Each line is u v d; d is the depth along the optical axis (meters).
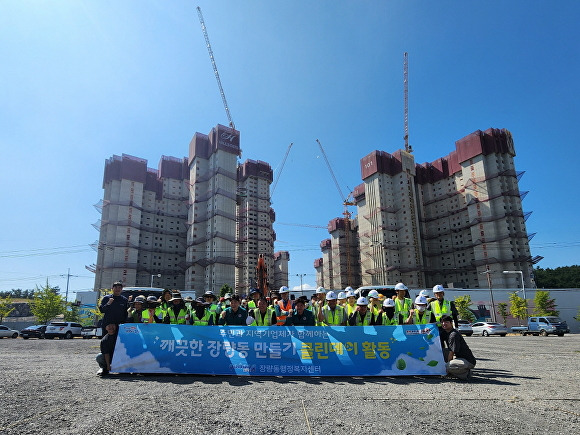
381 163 147.62
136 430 4.32
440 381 7.61
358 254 190.62
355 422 4.70
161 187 148.25
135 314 9.62
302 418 4.85
